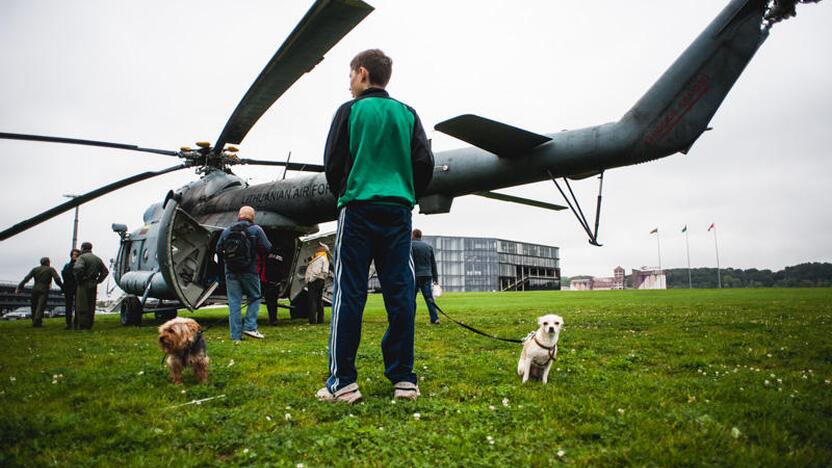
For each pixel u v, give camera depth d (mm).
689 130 6785
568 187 7590
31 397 3811
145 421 3143
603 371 4797
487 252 118125
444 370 4895
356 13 4680
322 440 2674
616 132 7062
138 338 8391
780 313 11930
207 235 10617
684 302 19000
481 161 8188
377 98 3533
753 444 2613
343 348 3443
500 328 9297
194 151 11422
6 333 9922
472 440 2729
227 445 2709
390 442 2678
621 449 2535
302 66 5840
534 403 3465
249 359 5570
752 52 6582
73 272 11133
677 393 3725
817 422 2961
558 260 140875
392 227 3477
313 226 11242
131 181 9812
